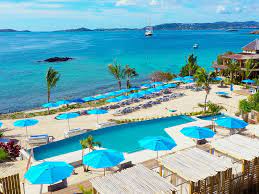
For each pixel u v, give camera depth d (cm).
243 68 5475
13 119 3644
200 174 1069
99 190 986
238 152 1263
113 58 11531
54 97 5278
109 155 1499
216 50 14488
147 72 8031
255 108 2933
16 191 1284
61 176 1270
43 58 11888
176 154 1253
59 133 2980
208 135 1927
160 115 3503
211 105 2988
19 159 2119
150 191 971
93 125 3209
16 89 5994
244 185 1247
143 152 2058
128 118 3438
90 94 5484
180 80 5578
